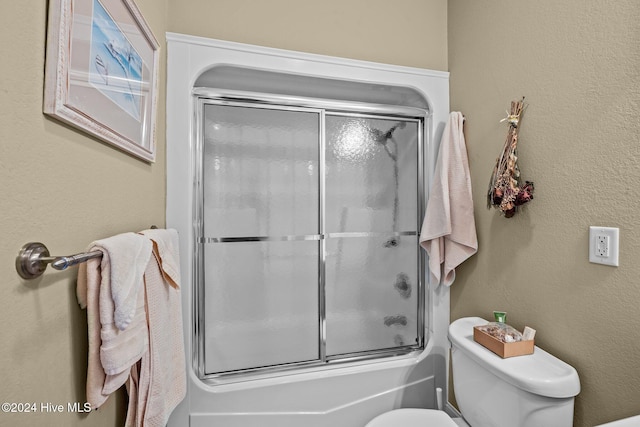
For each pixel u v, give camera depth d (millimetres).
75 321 629
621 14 865
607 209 903
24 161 475
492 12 1345
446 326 1630
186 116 1285
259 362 1465
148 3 1055
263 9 1396
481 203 1411
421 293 1701
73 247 609
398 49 1575
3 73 434
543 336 1108
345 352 1596
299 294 1521
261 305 1471
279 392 1393
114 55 752
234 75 1426
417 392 1587
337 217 1588
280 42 1413
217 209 1412
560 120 1042
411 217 1699
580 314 981
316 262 1546
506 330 1103
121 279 620
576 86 989
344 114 1591
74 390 623
